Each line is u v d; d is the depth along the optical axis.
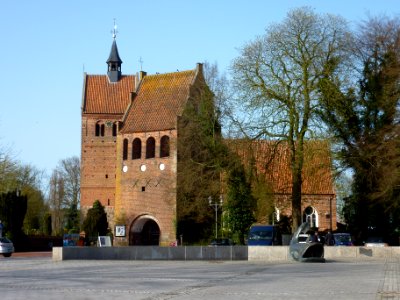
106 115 104.31
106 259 46.81
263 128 58.59
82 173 103.81
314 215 91.12
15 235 77.19
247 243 66.19
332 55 58.25
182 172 75.38
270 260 46.22
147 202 90.00
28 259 51.62
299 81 57.97
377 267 35.09
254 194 61.88
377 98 57.44
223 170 68.81
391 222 63.84
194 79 93.00
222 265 39.72
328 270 33.00
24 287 24.64
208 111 71.94
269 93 58.19
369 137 57.62
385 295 20.75
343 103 57.84
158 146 89.81
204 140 71.62
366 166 58.44
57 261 44.84
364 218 64.31
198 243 80.50
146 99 95.94
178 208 79.25
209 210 79.00
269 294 21.50
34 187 123.69
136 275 30.78
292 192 57.06
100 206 91.62
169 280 27.61
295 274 30.45
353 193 62.47
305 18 58.66
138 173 91.31
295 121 57.44
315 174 58.00
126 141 93.69
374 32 60.03
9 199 76.88
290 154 57.53
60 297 20.94
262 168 60.06
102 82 107.94
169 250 47.59
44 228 115.75
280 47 58.84
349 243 63.06
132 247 47.25
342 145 58.72
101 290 23.28
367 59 59.81
